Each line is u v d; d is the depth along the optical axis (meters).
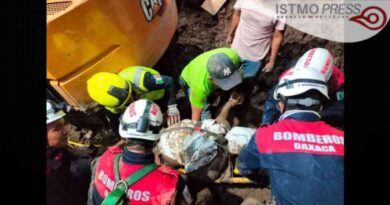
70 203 3.25
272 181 2.78
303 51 4.84
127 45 3.76
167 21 4.37
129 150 2.73
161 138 3.27
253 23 4.08
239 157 3.00
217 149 3.18
